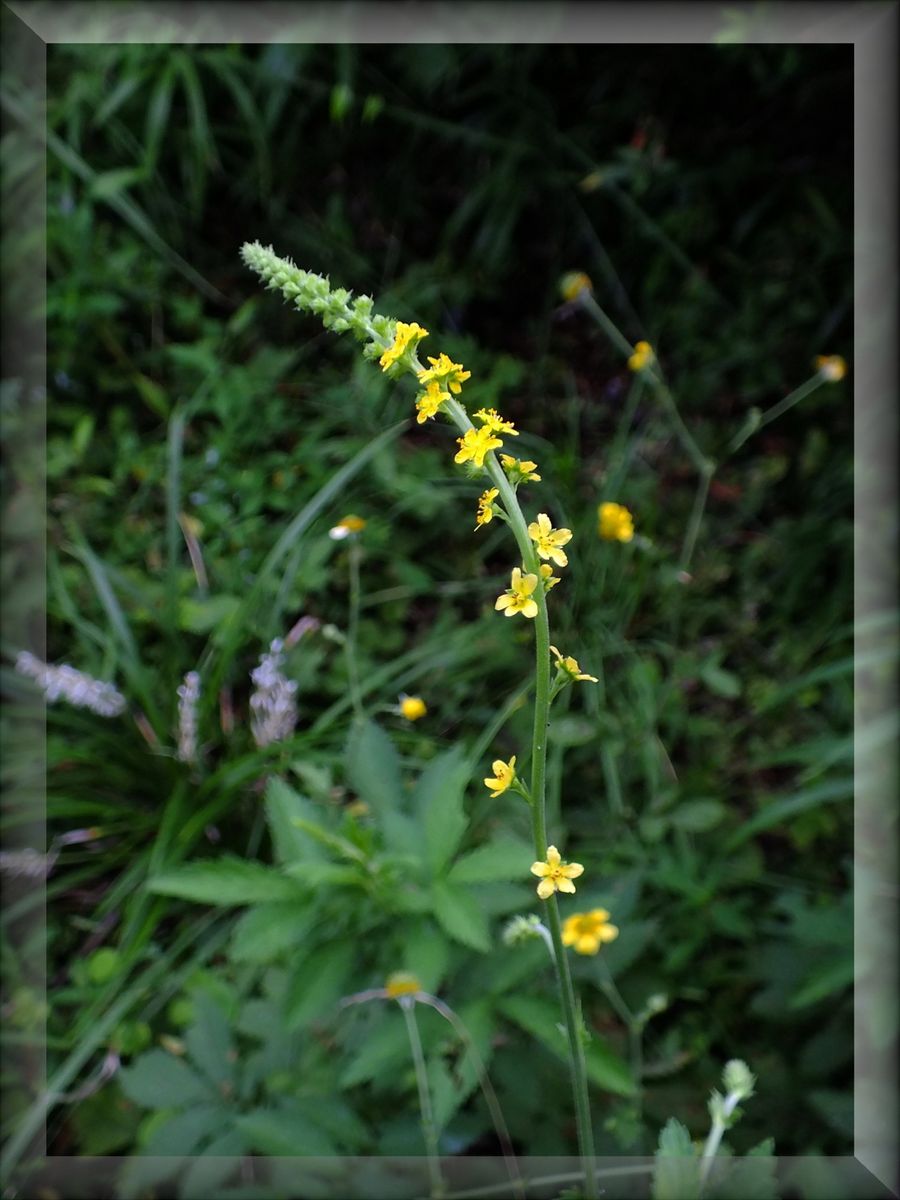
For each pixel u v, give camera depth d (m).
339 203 0.64
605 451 0.58
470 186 0.67
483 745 0.41
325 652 0.50
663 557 0.52
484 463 0.24
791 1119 0.34
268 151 0.64
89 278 0.60
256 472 0.56
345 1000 0.32
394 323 0.25
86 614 0.51
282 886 0.32
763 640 0.53
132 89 0.59
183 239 0.66
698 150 0.63
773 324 0.61
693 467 0.58
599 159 0.65
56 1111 0.37
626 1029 0.36
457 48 0.61
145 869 0.42
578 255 0.66
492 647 0.49
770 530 0.56
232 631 0.45
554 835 0.41
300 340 0.64
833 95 0.59
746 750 0.48
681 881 0.38
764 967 0.36
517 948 0.33
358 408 0.58
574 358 0.64
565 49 0.63
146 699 0.44
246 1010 0.34
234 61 0.60
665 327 0.63
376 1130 0.33
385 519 0.54
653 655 0.51
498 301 0.66
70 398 0.60
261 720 0.43
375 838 0.34
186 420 0.59
